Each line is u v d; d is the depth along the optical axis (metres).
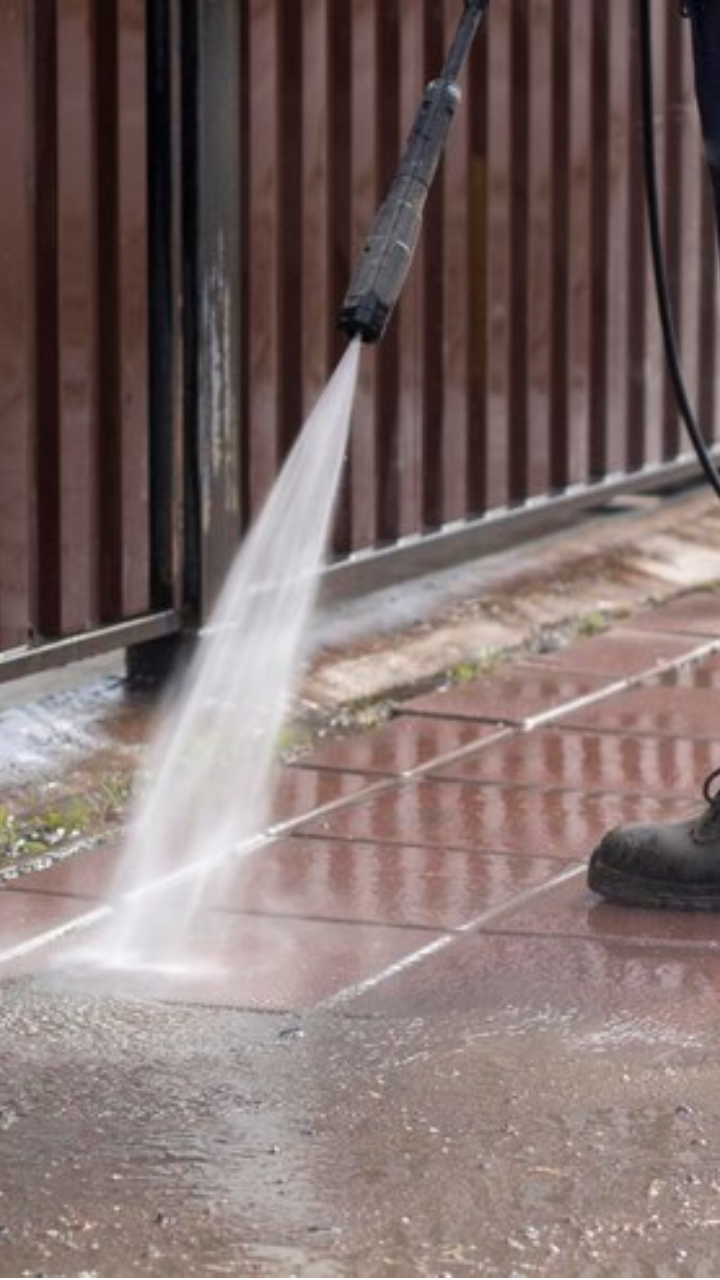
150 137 7.72
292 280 8.38
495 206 9.35
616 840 6.40
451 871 6.64
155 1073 5.35
